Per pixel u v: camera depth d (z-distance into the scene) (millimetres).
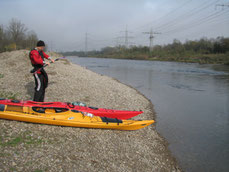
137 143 5793
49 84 10484
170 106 10305
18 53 18219
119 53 99875
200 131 7312
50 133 5141
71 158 4297
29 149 4250
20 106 5234
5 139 4402
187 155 5672
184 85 16609
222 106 10547
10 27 33250
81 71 16609
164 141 6379
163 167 4961
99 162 4422
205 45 63844
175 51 65312
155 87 15383
